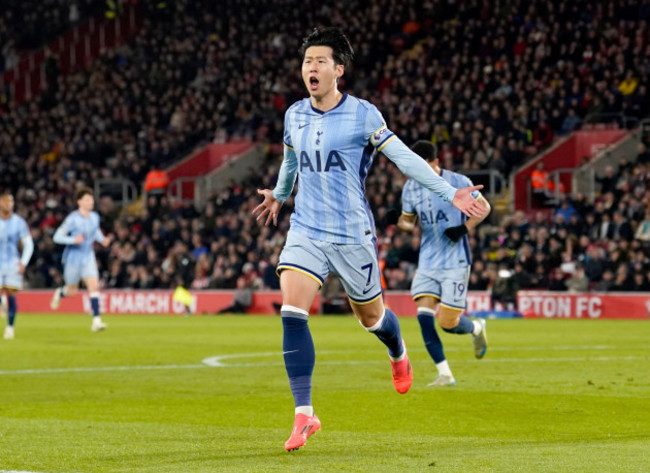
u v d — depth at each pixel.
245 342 23.16
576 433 9.55
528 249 35.56
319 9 53.91
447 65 47.50
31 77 61.03
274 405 11.84
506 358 17.95
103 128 54.09
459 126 42.84
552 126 42.97
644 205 35.78
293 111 9.03
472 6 48.56
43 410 11.49
